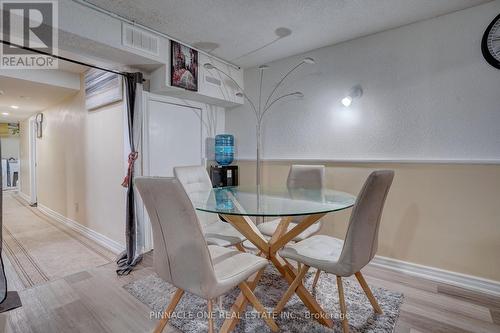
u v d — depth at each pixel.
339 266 1.44
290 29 2.51
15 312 1.79
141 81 2.64
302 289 1.73
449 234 2.23
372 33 2.59
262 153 3.48
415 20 2.35
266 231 2.26
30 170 5.73
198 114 3.50
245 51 3.04
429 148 2.34
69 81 3.47
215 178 3.44
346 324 1.50
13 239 3.39
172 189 1.14
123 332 1.59
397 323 1.65
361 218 1.39
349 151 2.78
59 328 1.63
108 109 3.00
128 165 2.59
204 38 2.70
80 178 3.66
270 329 1.60
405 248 2.43
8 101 4.18
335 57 2.85
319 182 2.64
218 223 2.43
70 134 3.90
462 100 2.19
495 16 2.06
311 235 2.21
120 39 2.27
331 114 2.89
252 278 2.22
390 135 2.54
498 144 2.06
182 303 1.88
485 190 2.08
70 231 3.74
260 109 3.50
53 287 2.12
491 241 2.07
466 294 2.02
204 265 1.20
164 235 1.30
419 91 2.38
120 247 2.88
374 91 2.62
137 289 2.08
